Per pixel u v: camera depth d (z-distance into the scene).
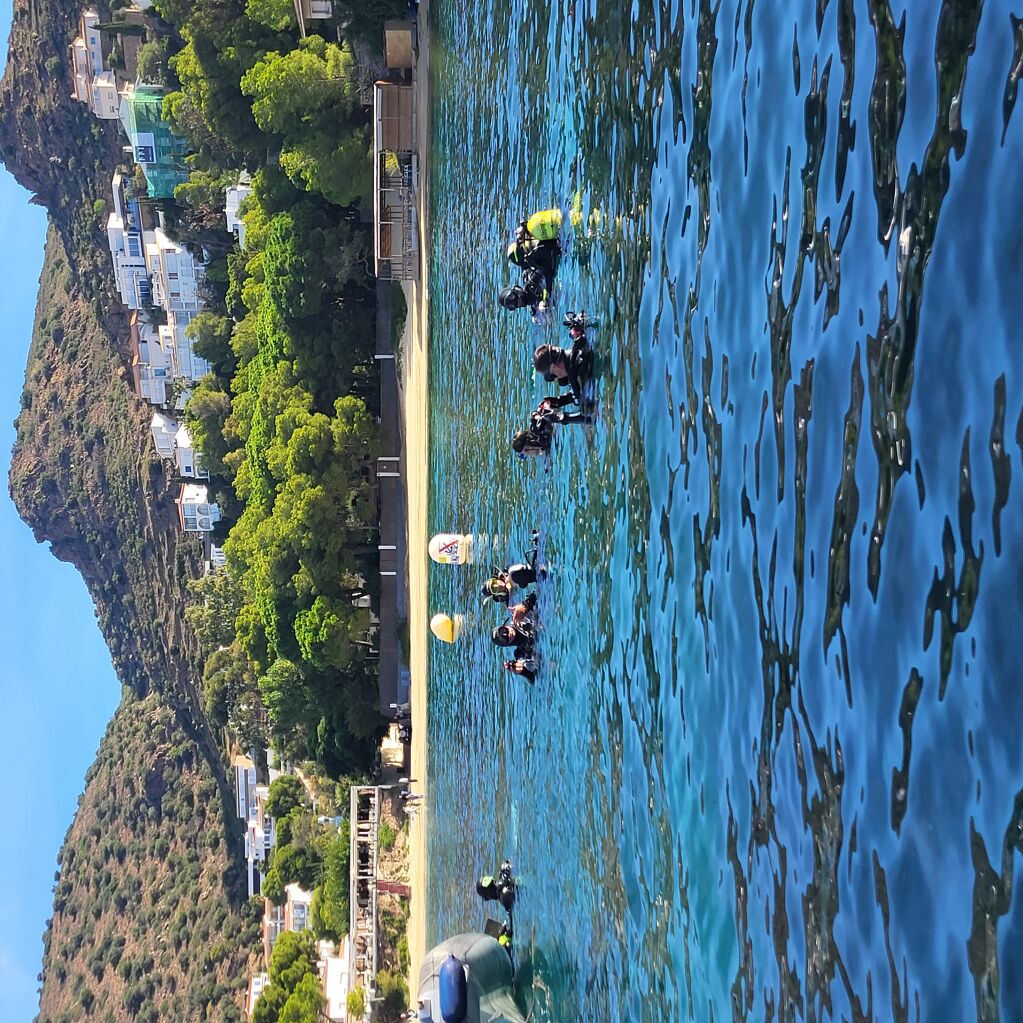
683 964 12.82
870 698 8.91
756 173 10.97
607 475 15.85
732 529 11.58
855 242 9.10
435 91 32.75
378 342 45.19
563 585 18.23
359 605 44.19
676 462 13.17
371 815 40.03
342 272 42.97
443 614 30.89
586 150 16.89
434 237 33.38
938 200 7.97
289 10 45.97
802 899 10.01
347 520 43.97
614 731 15.42
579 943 16.83
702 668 12.35
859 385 9.04
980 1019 7.49
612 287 15.65
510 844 21.86
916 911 8.25
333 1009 46.75
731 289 11.61
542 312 19.73
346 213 44.31
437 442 32.88
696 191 12.49
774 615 10.59
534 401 20.67
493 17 23.77
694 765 12.58
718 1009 11.82
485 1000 19.33
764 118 10.75
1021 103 7.15
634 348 14.66
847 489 9.24
